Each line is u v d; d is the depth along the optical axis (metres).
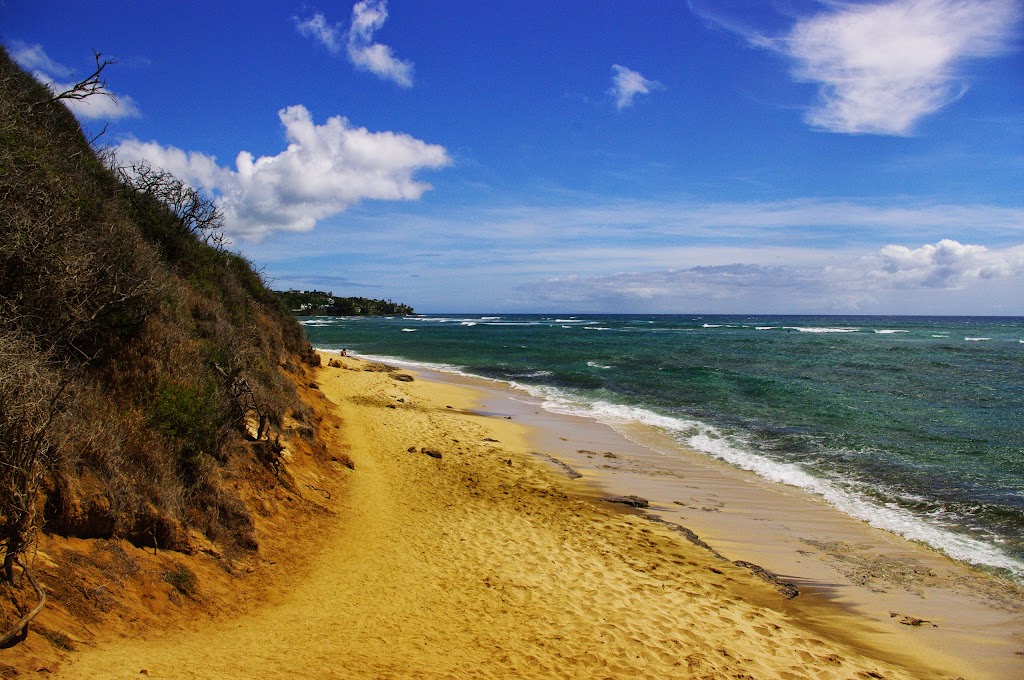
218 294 12.37
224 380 8.66
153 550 5.35
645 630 6.28
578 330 80.44
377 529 8.36
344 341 53.03
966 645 6.68
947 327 97.31
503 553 8.11
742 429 17.42
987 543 9.49
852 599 7.66
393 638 5.38
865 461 13.98
